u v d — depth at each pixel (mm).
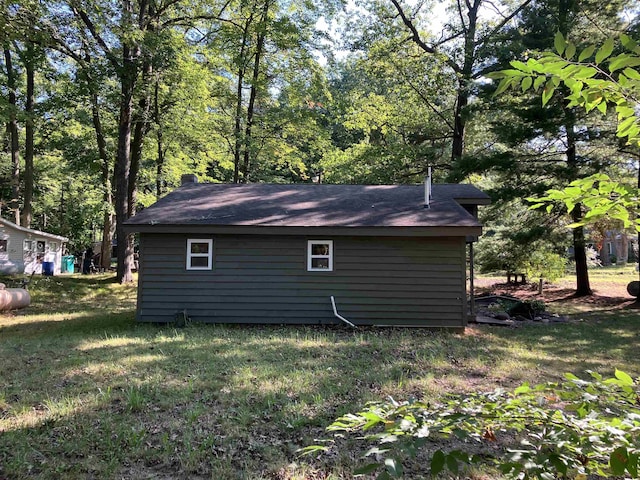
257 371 6328
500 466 1504
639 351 8383
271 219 10812
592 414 1671
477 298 17375
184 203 12133
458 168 16797
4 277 18344
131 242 19906
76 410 4801
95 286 18234
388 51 21516
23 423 4473
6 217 32344
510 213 17672
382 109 22984
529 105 15078
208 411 4828
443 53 20734
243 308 10867
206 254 10922
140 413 4758
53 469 3615
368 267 10758
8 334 9742
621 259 35656
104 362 6844
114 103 18594
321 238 10836
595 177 1728
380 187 13859
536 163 16094
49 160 28219
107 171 22938
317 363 6848
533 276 19984
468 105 17016
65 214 35344
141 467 3695
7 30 13867
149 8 19109
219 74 23328
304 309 10820
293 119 22391
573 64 1455
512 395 1777
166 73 19062
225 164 24859
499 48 15977
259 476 3516
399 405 1677
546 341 9367
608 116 14031
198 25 21984
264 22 20484
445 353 7777
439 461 1416
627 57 1372
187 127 21547
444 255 10648
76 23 15531
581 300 17406
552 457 1453
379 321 10688
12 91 19781
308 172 38438
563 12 15125
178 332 9648
